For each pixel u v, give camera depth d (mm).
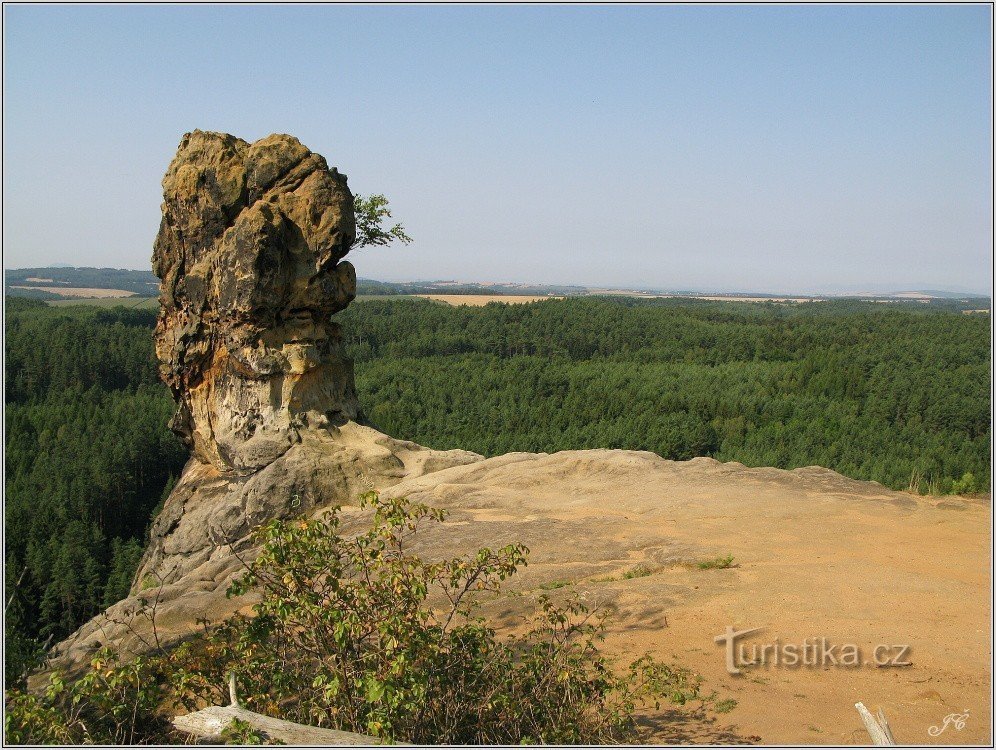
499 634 14930
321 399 32562
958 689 12031
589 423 82062
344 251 32469
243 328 31234
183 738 11211
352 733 9500
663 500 24375
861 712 9344
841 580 16688
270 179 31641
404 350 123688
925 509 22750
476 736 10594
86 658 17016
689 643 14141
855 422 80500
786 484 25828
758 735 10820
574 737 10445
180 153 32781
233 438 31734
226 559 23516
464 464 32250
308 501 29688
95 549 46906
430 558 20047
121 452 58844
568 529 21750
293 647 11492
